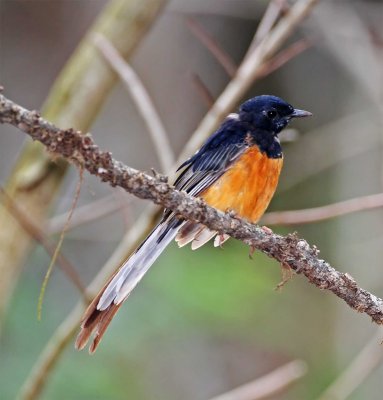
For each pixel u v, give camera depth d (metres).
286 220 9.48
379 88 13.73
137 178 6.09
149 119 9.84
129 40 10.78
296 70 16.81
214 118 9.95
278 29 10.38
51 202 10.09
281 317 14.91
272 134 8.98
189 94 16.47
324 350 14.96
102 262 15.64
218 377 15.16
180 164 9.60
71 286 14.66
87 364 12.41
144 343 13.45
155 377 13.76
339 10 14.12
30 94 16.97
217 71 16.89
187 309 13.02
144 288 13.38
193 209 6.54
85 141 5.80
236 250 13.86
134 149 16.33
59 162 9.93
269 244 6.89
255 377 15.25
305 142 15.88
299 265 6.92
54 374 12.02
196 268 13.38
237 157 8.60
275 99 9.19
